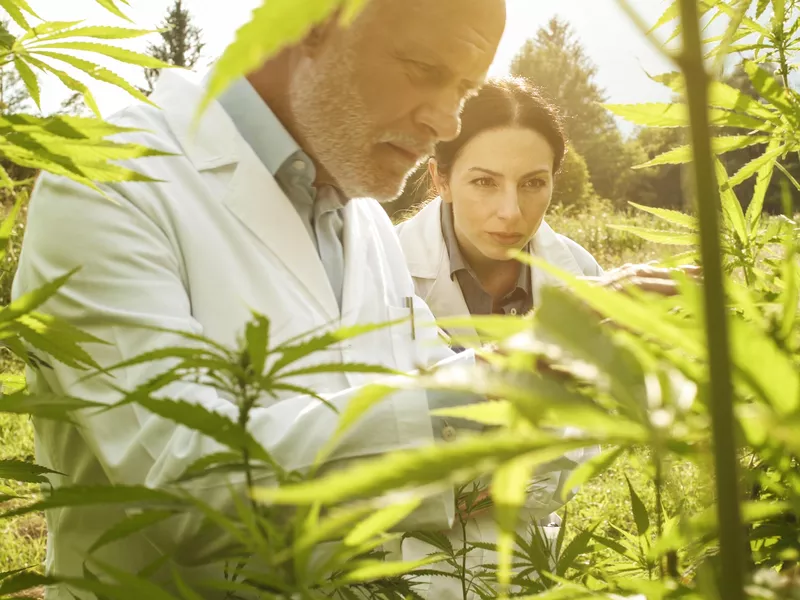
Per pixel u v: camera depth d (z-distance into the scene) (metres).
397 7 1.74
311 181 1.97
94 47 0.96
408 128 1.87
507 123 2.54
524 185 2.60
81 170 0.81
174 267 1.69
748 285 0.89
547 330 0.30
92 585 0.42
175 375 0.52
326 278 1.86
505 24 1.86
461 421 1.39
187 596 0.50
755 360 0.28
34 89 1.00
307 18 0.18
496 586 1.20
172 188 1.76
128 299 1.55
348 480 0.22
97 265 1.56
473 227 2.60
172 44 31.98
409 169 2.00
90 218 1.58
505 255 2.59
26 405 0.61
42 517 3.66
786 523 0.59
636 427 0.27
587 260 3.00
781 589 0.38
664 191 26.72
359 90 1.81
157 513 0.53
